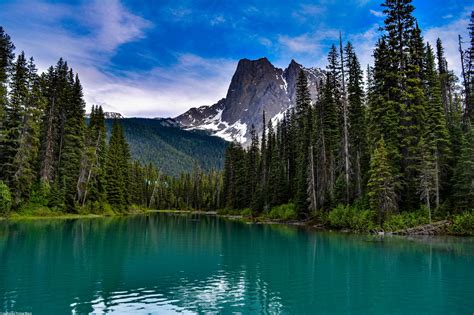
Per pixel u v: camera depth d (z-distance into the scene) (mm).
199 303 12203
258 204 67625
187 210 139250
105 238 29609
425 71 42562
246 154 87312
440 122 36344
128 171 84625
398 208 36188
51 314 10898
